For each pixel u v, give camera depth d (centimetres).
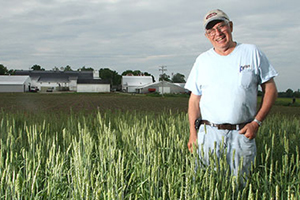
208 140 299
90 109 1869
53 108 1923
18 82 7744
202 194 223
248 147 289
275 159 336
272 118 728
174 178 250
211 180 209
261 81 292
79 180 231
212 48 312
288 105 3183
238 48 291
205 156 300
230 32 288
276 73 289
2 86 7519
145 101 3222
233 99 286
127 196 248
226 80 290
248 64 284
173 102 3023
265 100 290
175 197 208
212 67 298
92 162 341
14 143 354
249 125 285
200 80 311
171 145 332
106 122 632
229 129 291
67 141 413
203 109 307
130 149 362
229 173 254
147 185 267
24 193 243
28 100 3089
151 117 699
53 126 554
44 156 326
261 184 256
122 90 10375
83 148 320
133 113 829
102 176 258
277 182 239
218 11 284
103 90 9088
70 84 9725
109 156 297
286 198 235
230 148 291
